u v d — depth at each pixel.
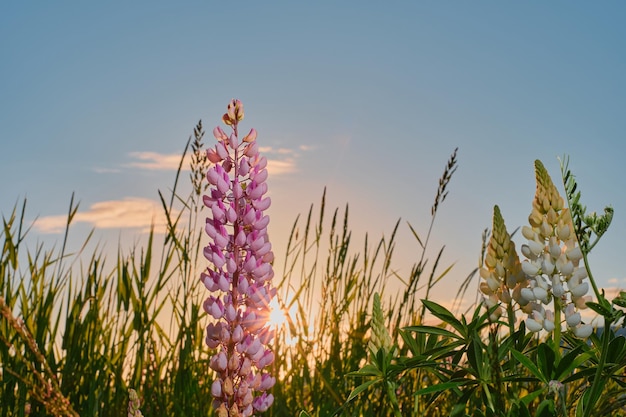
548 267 2.31
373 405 3.69
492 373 2.20
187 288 4.25
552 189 2.37
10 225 4.10
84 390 3.97
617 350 2.07
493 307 2.38
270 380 2.29
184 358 4.02
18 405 3.39
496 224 2.47
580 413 2.11
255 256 2.29
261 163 2.34
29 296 4.13
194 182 4.50
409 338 2.63
